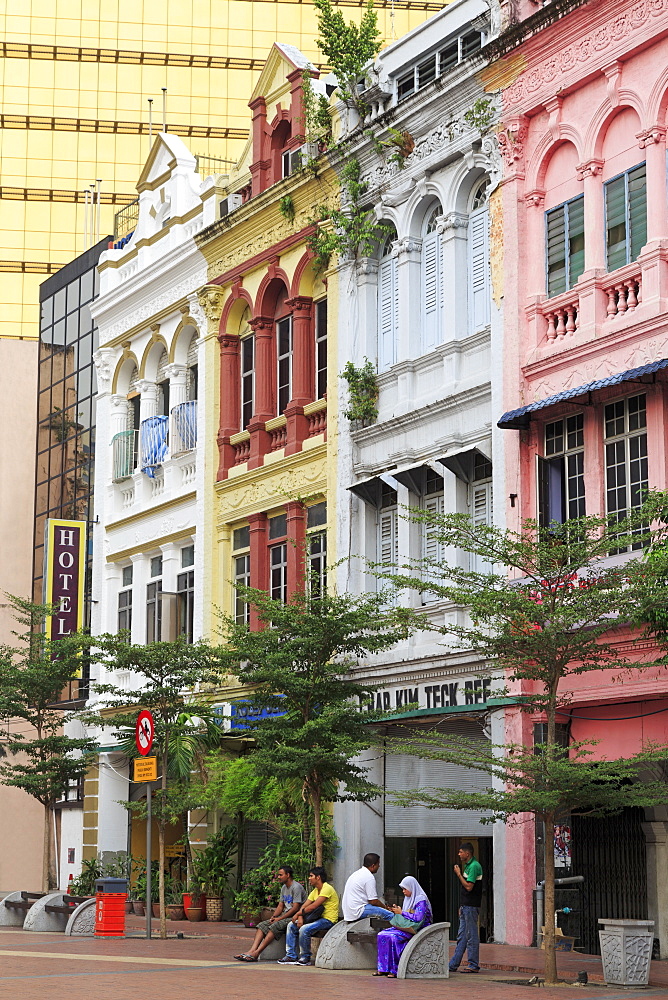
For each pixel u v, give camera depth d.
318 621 24.02
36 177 76.38
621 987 17.97
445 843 27.09
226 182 36.56
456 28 27.83
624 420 22.83
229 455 34.97
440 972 19.27
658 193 22.55
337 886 28.50
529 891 23.58
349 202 30.38
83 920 27.27
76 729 42.59
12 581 51.81
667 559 18.17
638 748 21.97
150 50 76.69
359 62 30.70
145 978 18.56
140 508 39.50
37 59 76.69
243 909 29.75
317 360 31.89
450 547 26.58
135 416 41.56
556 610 18.47
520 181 25.55
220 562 34.72
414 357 28.33
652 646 21.50
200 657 28.12
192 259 37.00
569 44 24.50
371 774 28.23
